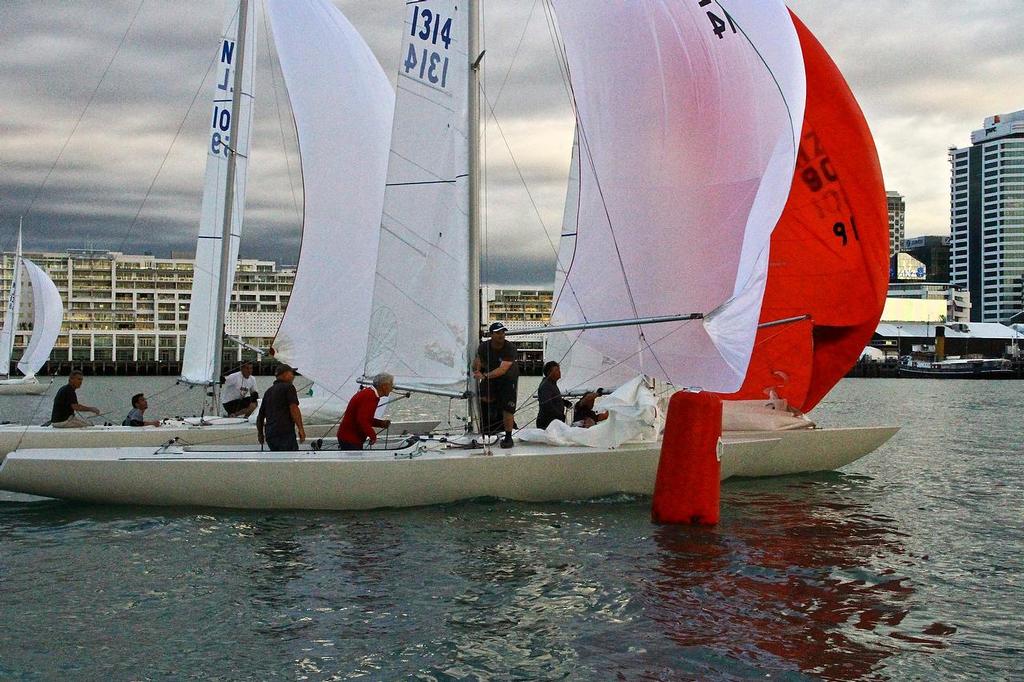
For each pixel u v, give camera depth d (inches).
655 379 453.1
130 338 4746.6
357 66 547.2
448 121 404.2
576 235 447.8
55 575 284.8
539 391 438.0
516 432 414.9
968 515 395.9
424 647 227.1
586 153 441.4
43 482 374.0
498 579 281.4
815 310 535.2
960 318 5002.5
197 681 206.1
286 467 370.6
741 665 215.8
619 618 247.3
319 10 547.2
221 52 611.2
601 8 429.7
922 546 332.2
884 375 3186.5
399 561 301.0
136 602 259.1
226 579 281.0
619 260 431.5
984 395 1857.8
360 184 539.2
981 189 6579.7
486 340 409.1
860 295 536.1
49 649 223.6
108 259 4869.6
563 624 243.0
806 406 570.3
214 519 361.4
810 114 533.3
